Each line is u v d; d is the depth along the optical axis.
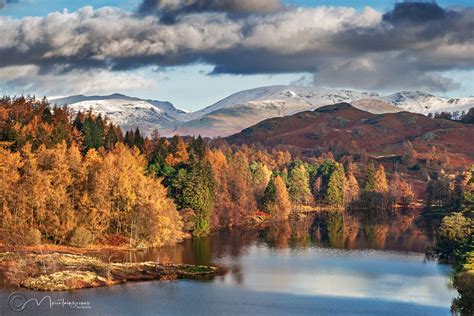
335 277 115.44
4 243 127.44
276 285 107.31
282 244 156.62
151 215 141.88
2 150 143.50
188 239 160.12
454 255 125.62
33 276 103.19
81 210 139.62
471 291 88.88
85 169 144.62
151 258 128.25
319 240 165.25
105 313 86.25
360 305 94.88
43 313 85.12
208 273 115.12
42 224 134.88
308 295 100.62
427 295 102.19
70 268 108.88
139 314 86.56
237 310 90.12
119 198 144.38
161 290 100.69
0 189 132.38
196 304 92.75
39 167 143.38
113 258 125.25
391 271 121.94
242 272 118.19
